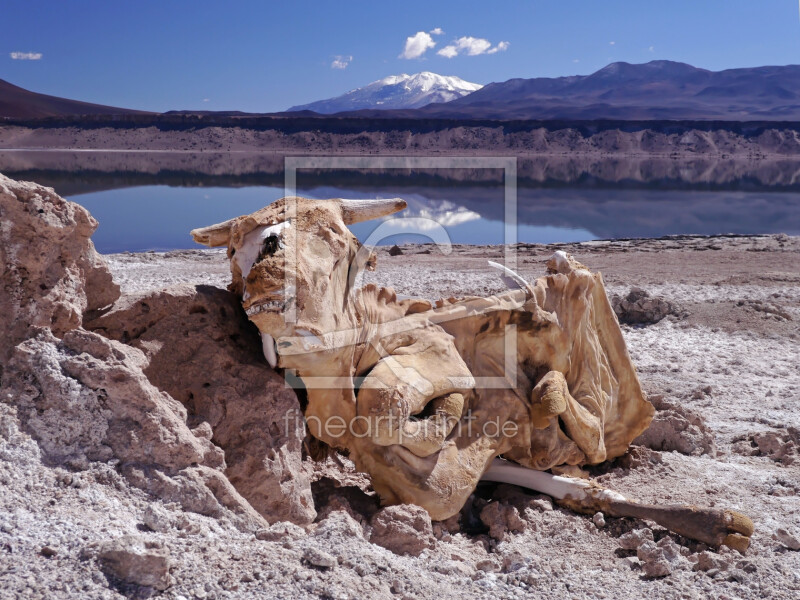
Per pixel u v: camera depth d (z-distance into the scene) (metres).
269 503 5.09
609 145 147.38
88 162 85.44
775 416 9.04
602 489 6.12
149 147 142.00
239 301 5.80
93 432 4.57
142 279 17.78
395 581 4.40
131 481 4.49
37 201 4.82
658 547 5.39
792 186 61.91
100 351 4.75
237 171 71.44
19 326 4.77
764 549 5.60
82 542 3.94
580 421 6.55
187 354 5.35
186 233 31.34
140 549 3.88
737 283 18.38
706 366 11.42
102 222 34.22
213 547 4.22
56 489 4.26
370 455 5.59
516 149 143.62
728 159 130.62
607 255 24.11
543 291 6.67
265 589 4.00
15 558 3.75
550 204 44.12
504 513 5.88
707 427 8.18
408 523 5.17
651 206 44.34
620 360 7.27
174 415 4.80
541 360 6.62
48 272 4.91
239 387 5.31
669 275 19.81
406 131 145.12
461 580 4.78
